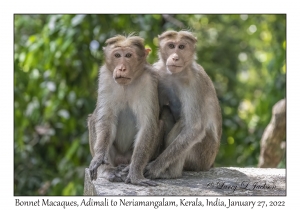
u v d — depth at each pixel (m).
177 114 13.41
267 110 21.64
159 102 13.42
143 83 12.55
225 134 21.30
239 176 13.27
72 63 20.20
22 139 20.39
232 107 23.53
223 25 31.66
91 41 20.31
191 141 12.53
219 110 13.81
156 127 12.61
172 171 12.76
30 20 22.27
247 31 29.75
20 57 20.69
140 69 12.52
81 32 19.59
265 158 19.16
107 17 20.12
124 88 12.65
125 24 20.39
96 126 12.83
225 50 32.38
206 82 13.22
